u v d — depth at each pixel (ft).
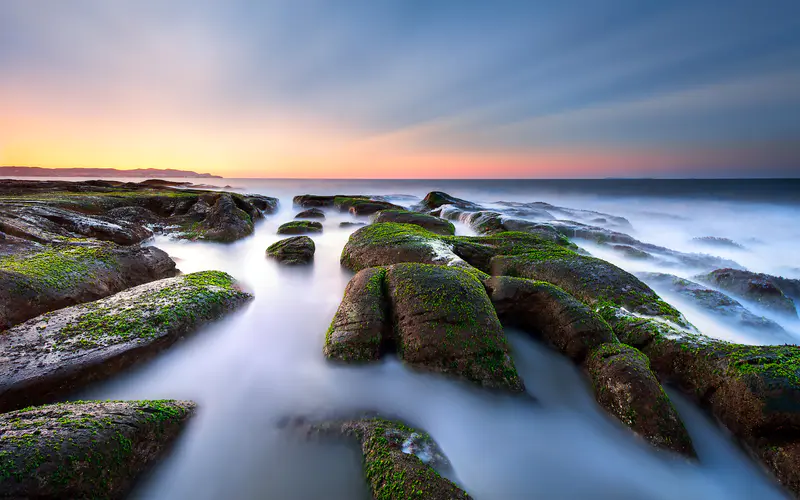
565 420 17.69
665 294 32.58
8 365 14.64
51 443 10.59
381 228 40.14
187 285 23.81
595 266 27.71
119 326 17.97
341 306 22.26
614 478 15.07
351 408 17.54
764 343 25.95
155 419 13.42
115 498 11.38
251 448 15.24
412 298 20.45
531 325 22.21
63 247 27.37
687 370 17.65
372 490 12.44
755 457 14.23
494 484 14.79
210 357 21.15
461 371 18.29
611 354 17.67
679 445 14.87
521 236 38.81
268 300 30.04
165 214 61.52
